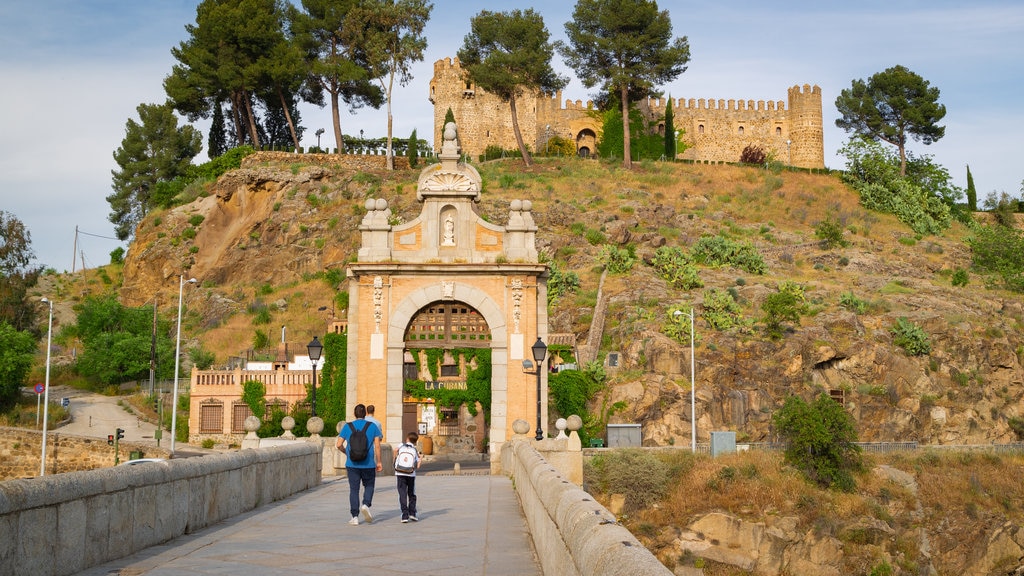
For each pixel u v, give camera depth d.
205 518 16.31
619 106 118.69
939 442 63.31
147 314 81.62
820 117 126.31
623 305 69.06
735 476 48.97
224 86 100.56
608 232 85.75
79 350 81.19
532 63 101.81
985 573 50.78
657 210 93.12
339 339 45.56
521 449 21.89
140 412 65.75
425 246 40.00
